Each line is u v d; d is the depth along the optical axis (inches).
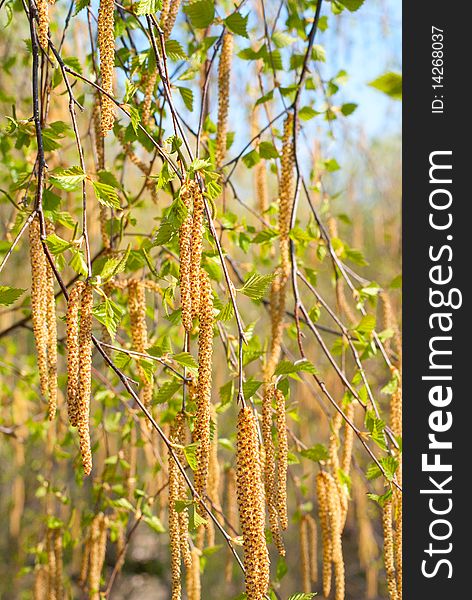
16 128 82.7
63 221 77.8
